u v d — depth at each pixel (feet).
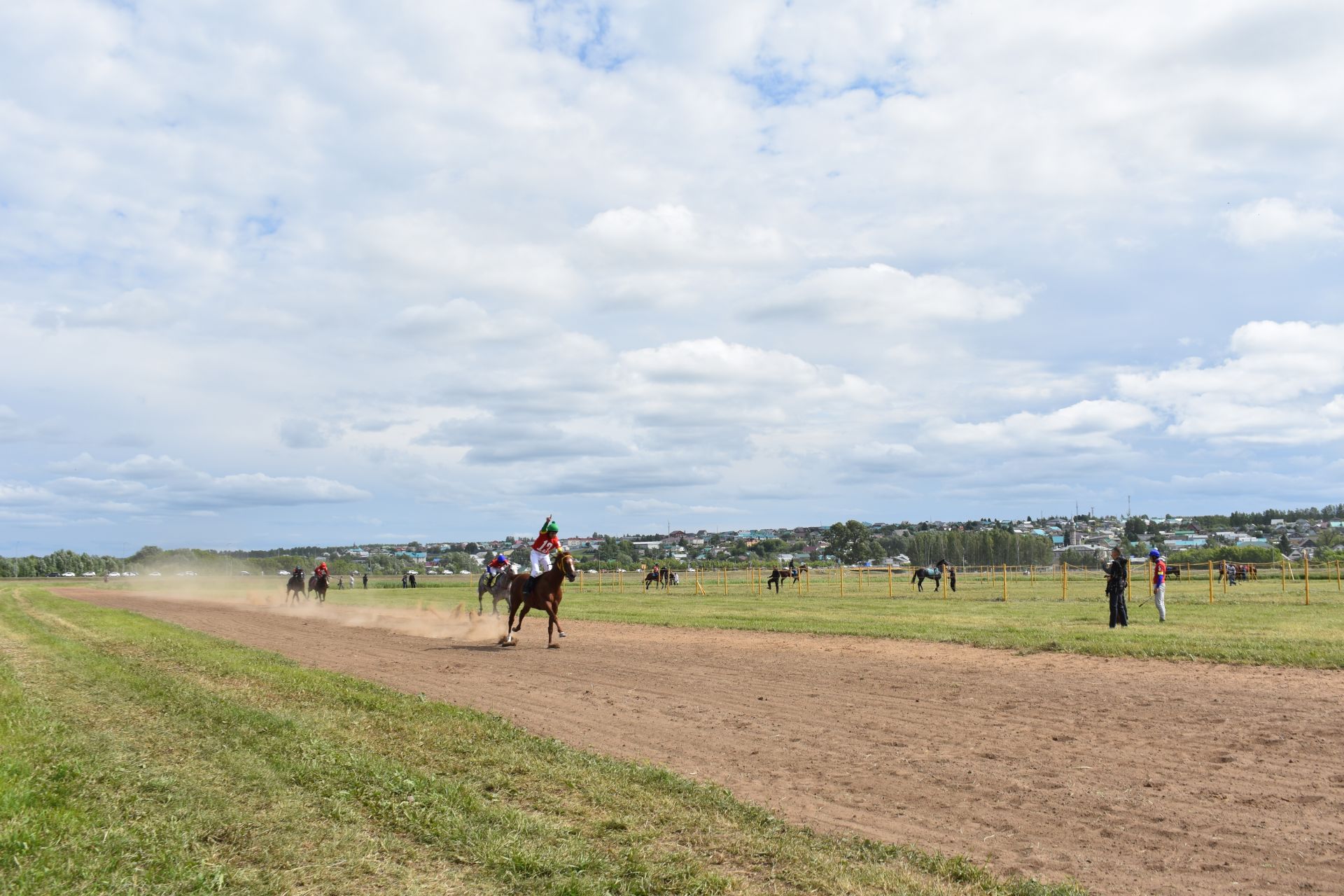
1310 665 51.49
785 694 46.96
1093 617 87.61
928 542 456.45
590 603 133.69
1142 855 22.75
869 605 118.21
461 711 40.86
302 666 59.57
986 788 28.86
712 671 55.67
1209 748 33.30
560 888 20.21
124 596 197.67
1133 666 53.72
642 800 27.14
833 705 43.52
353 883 20.67
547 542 73.61
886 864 22.09
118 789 27.37
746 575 297.53
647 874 21.15
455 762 31.63
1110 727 37.19
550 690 49.42
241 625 100.58
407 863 22.06
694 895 20.11
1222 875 21.33
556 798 27.61
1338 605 102.17
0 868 20.34
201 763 31.22
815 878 21.08
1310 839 23.52
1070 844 23.68
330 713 40.50
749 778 30.48
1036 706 42.19
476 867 21.85
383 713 40.57
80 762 30.27
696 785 28.68
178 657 62.64
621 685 50.93
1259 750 32.78
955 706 42.70
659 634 81.30
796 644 69.87
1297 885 20.62
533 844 23.16
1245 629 71.82
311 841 23.27
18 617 114.52
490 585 103.65
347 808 26.09
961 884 20.79
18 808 24.43
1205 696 43.55
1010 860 22.63
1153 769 30.63
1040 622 82.23
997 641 65.21
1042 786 28.96
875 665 56.75
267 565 438.81
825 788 29.19
